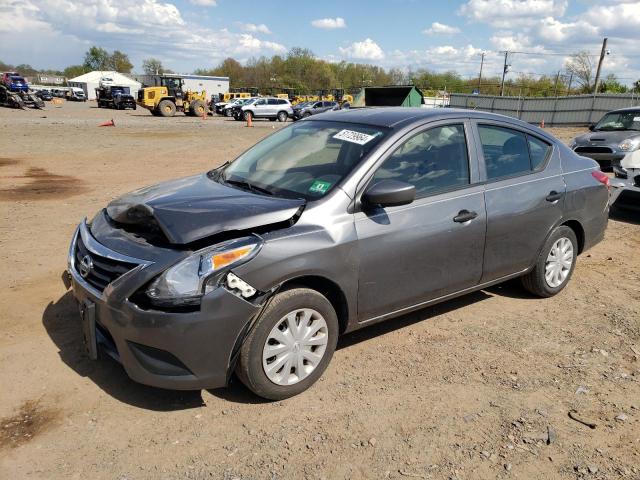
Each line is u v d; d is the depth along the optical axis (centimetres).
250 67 11938
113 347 317
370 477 273
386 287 369
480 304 491
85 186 1035
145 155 1559
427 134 398
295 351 331
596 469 280
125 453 286
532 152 471
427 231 379
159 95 4084
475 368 379
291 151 416
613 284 548
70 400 328
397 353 398
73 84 9350
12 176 1130
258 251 307
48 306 455
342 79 11750
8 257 578
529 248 462
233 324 301
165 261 295
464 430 311
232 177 414
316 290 348
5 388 337
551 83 6694
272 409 327
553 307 486
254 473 274
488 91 7306
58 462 277
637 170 805
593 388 356
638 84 5162
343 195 348
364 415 323
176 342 291
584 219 505
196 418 316
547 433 309
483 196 417
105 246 325
